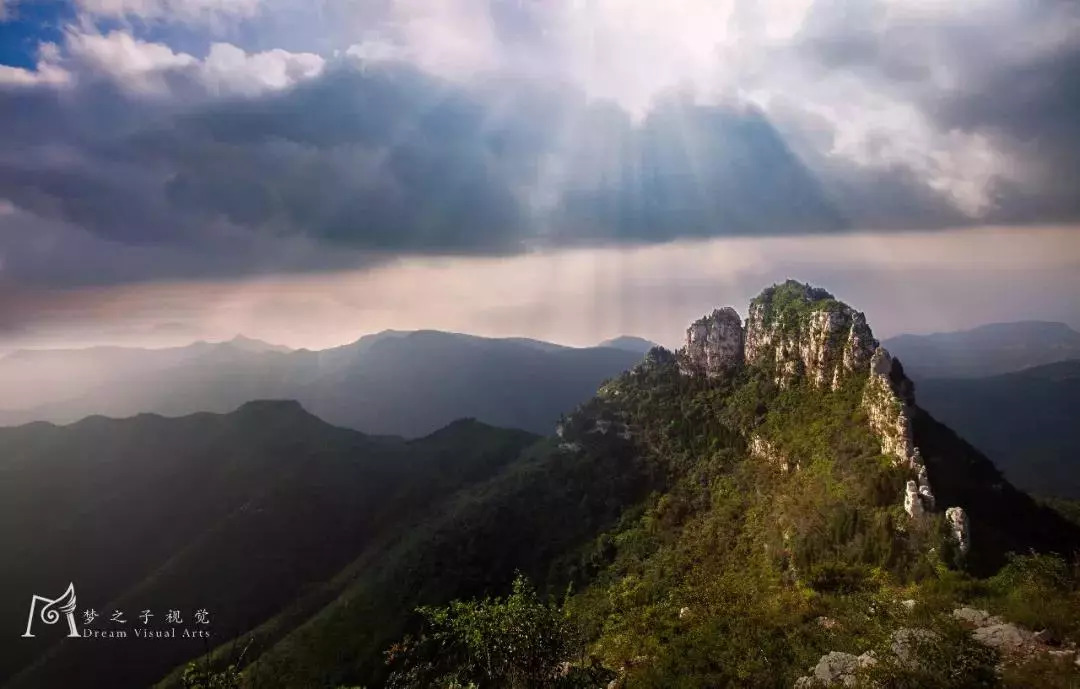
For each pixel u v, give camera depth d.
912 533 58.59
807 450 87.06
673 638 52.84
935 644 32.97
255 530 175.50
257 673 94.00
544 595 101.06
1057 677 29.75
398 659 91.69
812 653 41.50
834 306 101.81
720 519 93.06
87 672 129.88
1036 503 75.75
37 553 173.25
